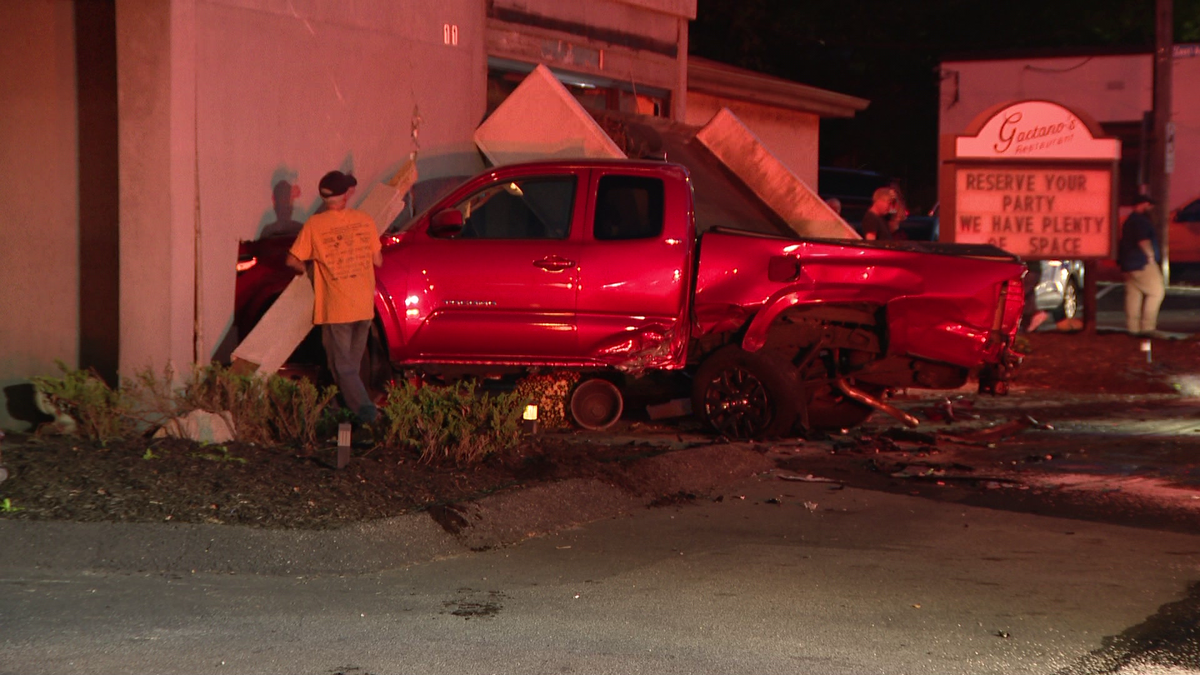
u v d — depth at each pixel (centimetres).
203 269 992
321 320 926
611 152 1242
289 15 1095
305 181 1126
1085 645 539
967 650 531
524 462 836
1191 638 549
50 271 1022
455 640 535
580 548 708
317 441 881
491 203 1320
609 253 1023
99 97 1013
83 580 614
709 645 533
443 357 1041
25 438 855
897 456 1025
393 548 669
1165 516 806
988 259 1049
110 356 1016
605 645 532
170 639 528
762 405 1068
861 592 619
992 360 1071
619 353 1031
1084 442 1109
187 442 838
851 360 1119
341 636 538
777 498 852
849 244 1057
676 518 789
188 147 962
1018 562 684
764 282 1051
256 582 623
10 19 1017
